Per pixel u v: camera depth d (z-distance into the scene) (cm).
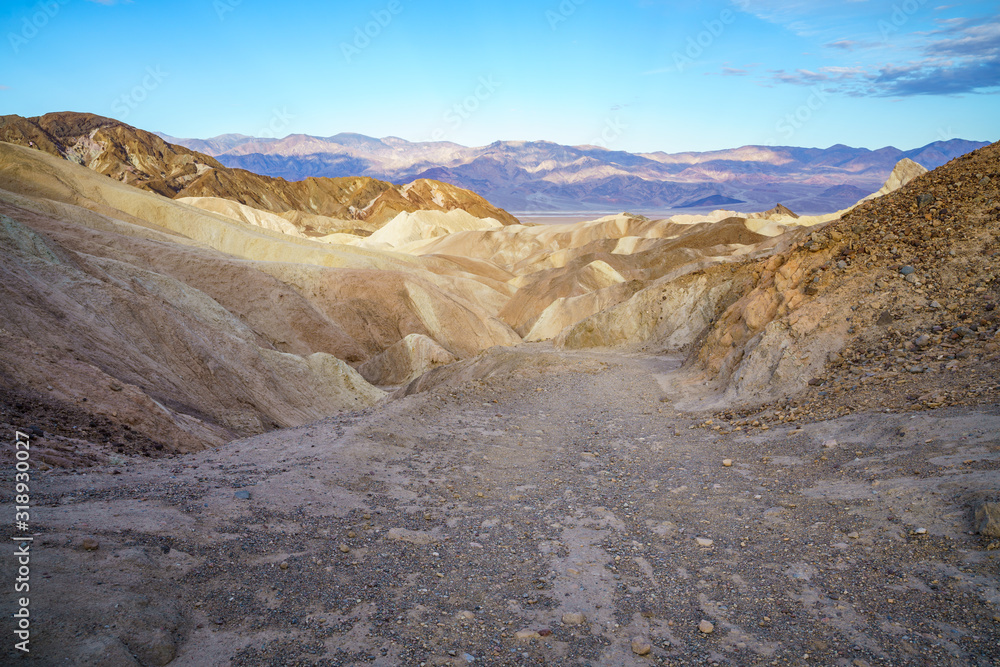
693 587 591
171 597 526
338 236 15800
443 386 1711
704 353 1745
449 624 534
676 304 3114
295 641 491
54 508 668
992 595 487
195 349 2569
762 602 549
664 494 866
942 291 1226
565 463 1071
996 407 803
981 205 1388
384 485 906
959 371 967
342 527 737
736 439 1073
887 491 696
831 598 538
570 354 2773
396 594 584
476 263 12494
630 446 1158
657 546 693
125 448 1251
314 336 5788
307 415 3166
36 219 5203
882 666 441
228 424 2272
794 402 1155
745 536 687
